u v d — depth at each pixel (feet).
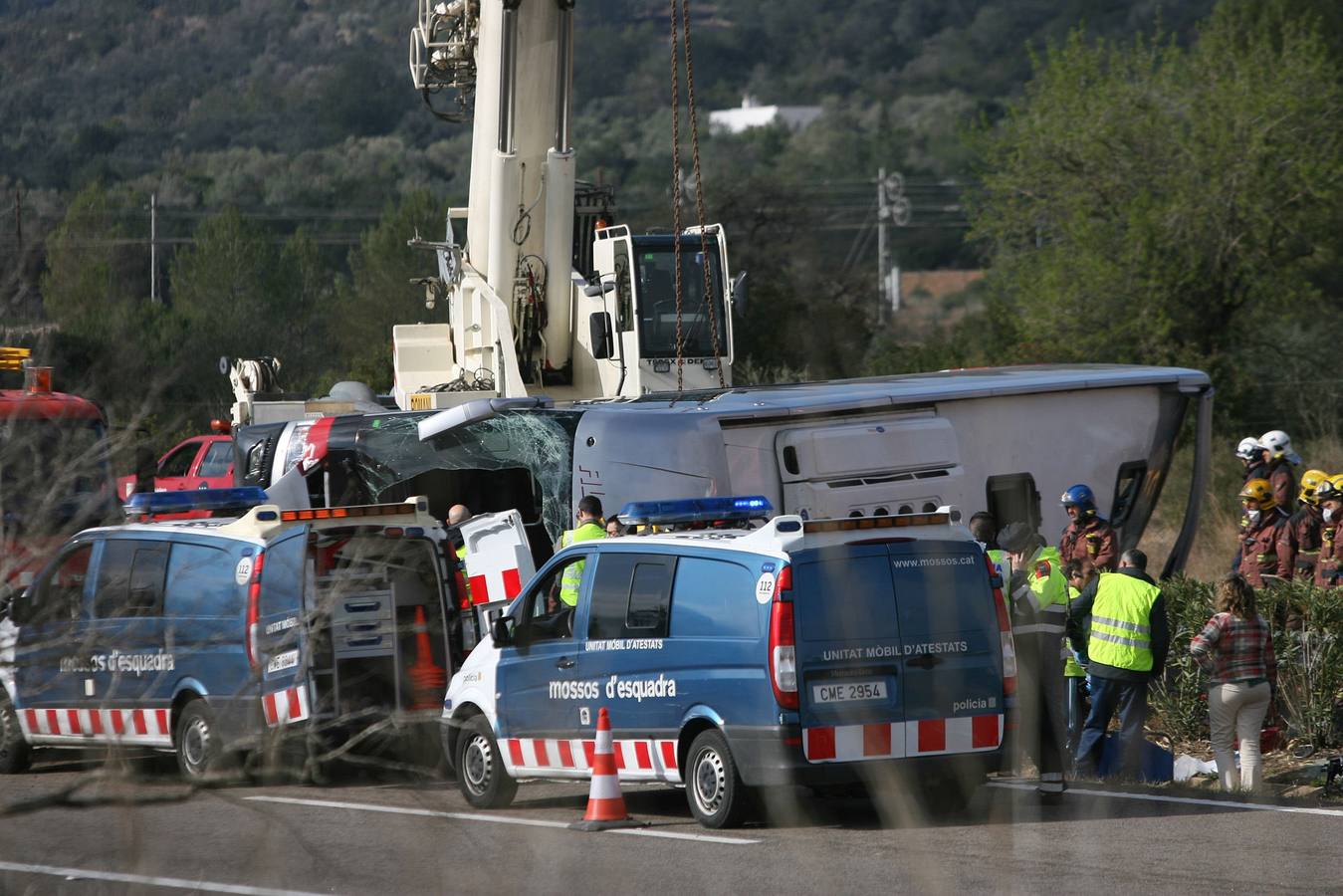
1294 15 410.31
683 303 228.63
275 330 294.46
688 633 121.90
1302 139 384.68
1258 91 384.88
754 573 117.80
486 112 230.27
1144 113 385.09
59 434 69.46
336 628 140.36
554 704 130.62
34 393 74.79
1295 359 400.47
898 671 117.60
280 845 95.20
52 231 89.45
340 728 133.59
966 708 119.24
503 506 206.39
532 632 133.49
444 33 245.86
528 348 233.55
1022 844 111.04
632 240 227.20
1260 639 139.74
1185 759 150.10
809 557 116.78
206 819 109.70
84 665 77.30
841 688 116.06
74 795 79.71
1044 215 391.86
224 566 138.92
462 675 139.03
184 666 139.33
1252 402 394.52
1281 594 163.43
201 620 138.62
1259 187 382.22
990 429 195.21
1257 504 187.62
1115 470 201.87
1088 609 151.64
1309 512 183.73
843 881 96.43
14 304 85.25
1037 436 197.67
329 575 140.05
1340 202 386.73
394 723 87.86
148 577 143.74
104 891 81.97
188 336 112.37
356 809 121.39
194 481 281.33
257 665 83.87
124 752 75.87
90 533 107.34
